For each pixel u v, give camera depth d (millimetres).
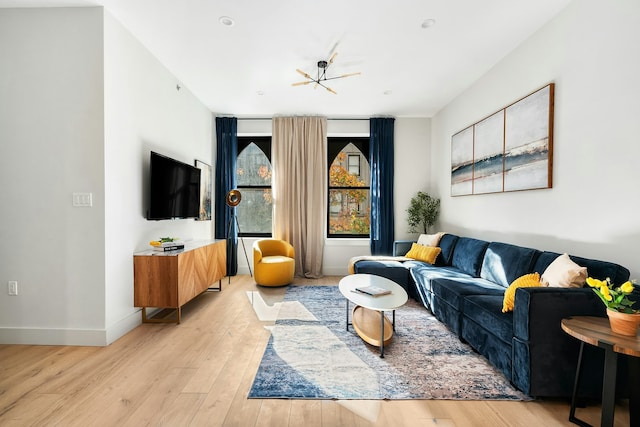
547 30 2662
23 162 2533
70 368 2154
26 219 2539
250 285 4574
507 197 3238
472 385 1979
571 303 1778
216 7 2484
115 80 2658
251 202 5551
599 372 1749
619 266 1892
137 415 1657
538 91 2719
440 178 5023
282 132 5258
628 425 1634
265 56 3293
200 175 4297
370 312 3246
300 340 2633
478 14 2568
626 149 1997
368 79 3852
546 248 2688
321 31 2824
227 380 2006
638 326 1439
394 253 4840
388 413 1699
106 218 2549
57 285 2539
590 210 2260
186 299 3129
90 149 2521
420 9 2506
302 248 5254
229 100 4605
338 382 1991
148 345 2531
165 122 3562
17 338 2549
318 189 5258
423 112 5152
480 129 3711
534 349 1779
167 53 3234
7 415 1652
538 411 1730
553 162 2604
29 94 2520
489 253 3162
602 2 2143
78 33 2502
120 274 2742
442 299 2980
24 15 2514
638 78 1922
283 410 1712
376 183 5281
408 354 2396
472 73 3680
